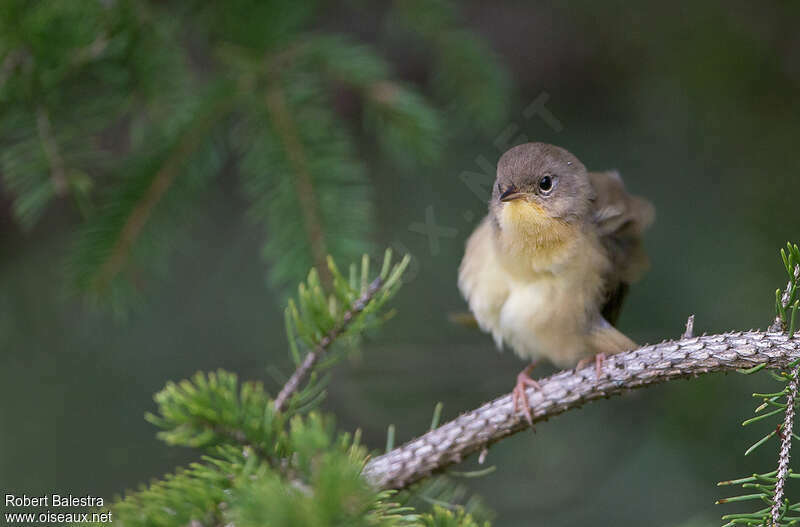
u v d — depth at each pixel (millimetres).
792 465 9477
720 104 10391
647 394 10734
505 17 12094
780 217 9867
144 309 10578
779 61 10258
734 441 9789
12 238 10234
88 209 7895
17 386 10078
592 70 11492
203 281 10883
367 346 10578
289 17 7891
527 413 6098
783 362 5445
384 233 10336
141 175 7902
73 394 10188
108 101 7625
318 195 7844
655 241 10336
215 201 11133
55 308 10227
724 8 10438
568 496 10477
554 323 7762
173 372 10469
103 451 10102
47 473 9914
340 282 5246
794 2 10266
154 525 4500
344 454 4496
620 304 8477
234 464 4445
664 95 10570
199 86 7891
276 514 3715
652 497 10109
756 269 9734
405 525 4789
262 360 10555
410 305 10500
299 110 7969
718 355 5645
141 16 7480
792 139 10117
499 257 7852
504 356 10719
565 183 7812
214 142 7961
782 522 4801
